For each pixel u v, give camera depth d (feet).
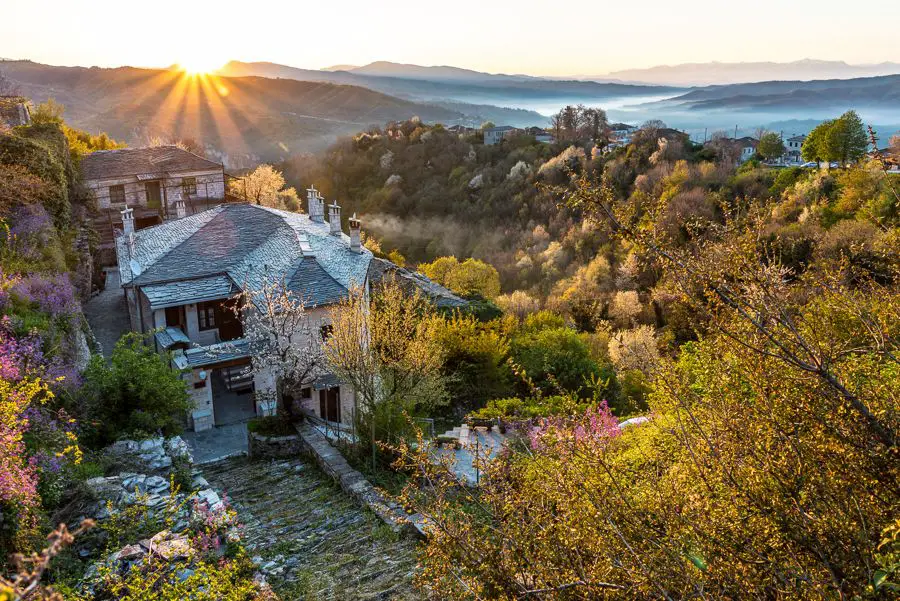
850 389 18.39
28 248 83.30
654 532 18.63
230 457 68.39
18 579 11.35
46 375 51.88
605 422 44.47
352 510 50.21
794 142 389.60
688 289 18.76
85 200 139.33
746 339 18.79
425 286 130.52
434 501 24.99
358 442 62.39
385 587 38.06
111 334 97.25
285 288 76.69
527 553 19.79
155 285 85.30
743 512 18.19
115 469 51.01
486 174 393.70
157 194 154.20
